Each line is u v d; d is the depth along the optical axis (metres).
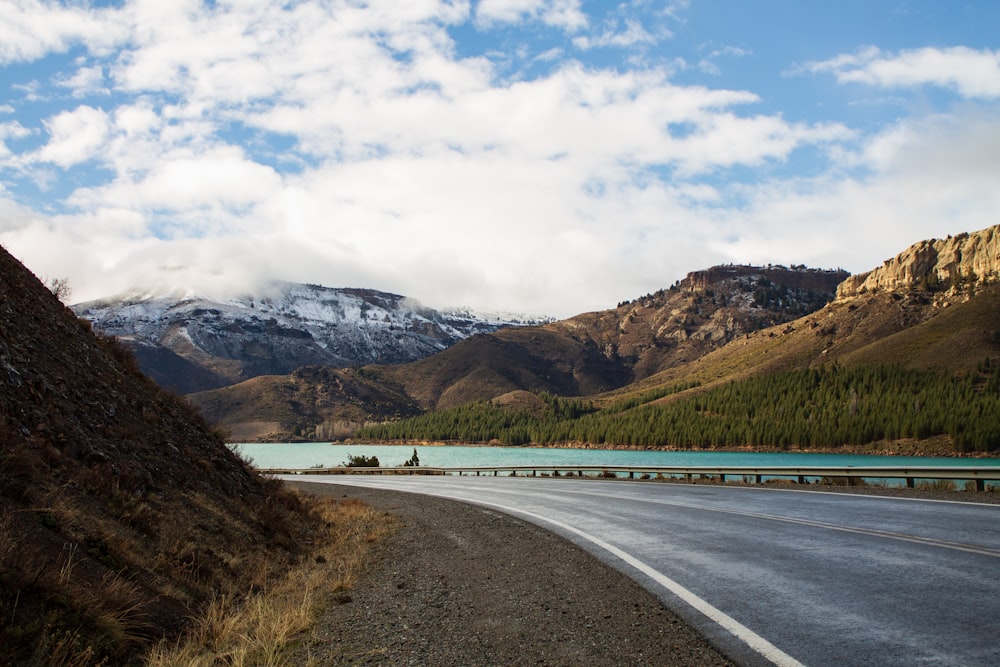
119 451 10.67
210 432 16.14
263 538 11.85
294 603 8.05
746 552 9.02
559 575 8.49
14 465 7.80
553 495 22.70
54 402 10.21
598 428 183.50
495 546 11.91
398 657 5.61
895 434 121.62
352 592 8.92
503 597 7.59
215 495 12.20
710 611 6.06
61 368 11.60
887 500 15.02
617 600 6.82
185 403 16.55
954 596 6.05
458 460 106.00
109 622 5.95
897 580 6.80
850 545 9.04
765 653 4.83
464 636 6.08
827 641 5.01
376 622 7.01
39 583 5.78
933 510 12.54
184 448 13.20
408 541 14.05
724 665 4.66
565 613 6.52
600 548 10.25
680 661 4.82
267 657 5.86
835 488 19.39
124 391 13.34
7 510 6.84
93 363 13.34
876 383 148.88
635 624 5.88
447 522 16.86
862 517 11.89
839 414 137.88
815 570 7.54
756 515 13.24
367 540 14.22
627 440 169.12
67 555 6.82
